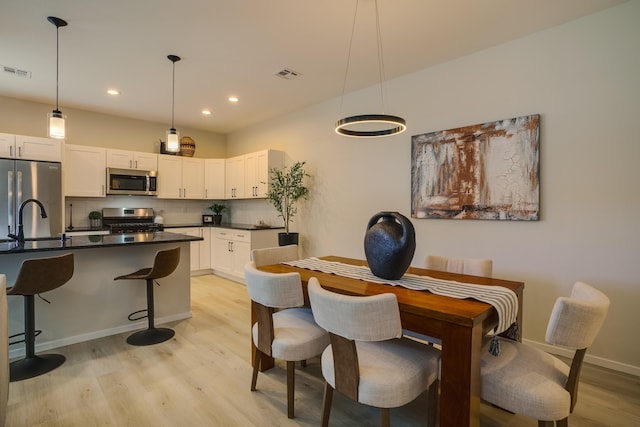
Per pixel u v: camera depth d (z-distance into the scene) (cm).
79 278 289
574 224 261
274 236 505
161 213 582
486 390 147
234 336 303
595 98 250
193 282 508
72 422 182
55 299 277
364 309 135
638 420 189
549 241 272
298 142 495
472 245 315
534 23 262
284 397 210
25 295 233
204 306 391
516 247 289
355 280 204
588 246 255
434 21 259
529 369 151
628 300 240
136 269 320
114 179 493
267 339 191
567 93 262
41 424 180
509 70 291
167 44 295
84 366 245
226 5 238
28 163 403
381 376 147
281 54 315
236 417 189
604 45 246
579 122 257
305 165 483
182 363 252
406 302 160
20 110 446
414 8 242
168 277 339
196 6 240
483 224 308
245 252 490
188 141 580
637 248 236
